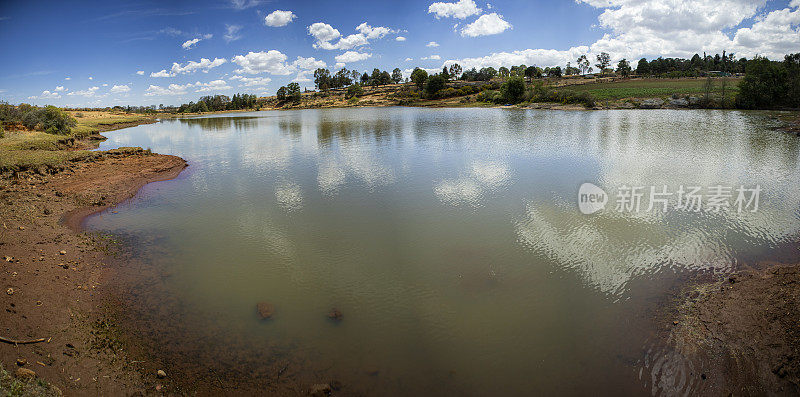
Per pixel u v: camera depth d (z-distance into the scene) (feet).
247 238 47.67
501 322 30.37
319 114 333.83
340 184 72.79
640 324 28.89
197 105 517.96
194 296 34.45
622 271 36.73
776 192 57.62
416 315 31.71
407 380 24.71
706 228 45.11
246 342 28.37
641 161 84.07
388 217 54.24
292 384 24.35
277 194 66.85
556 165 82.89
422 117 238.89
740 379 22.85
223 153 115.14
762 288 30.58
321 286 36.40
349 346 28.07
